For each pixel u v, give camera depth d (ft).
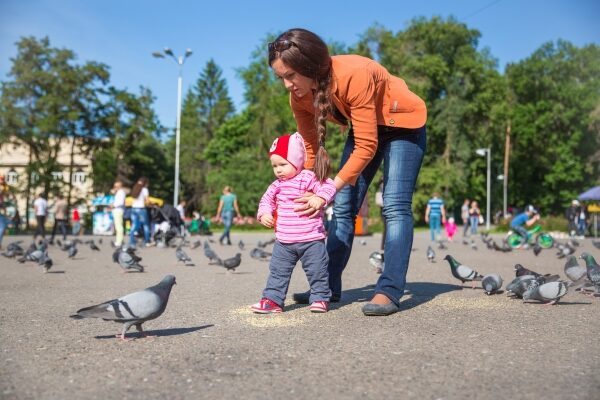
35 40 137.49
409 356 10.87
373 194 155.02
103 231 113.19
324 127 15.28
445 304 17.51
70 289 23.30
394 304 15.70
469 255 48.47
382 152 17.19
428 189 178.60
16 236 101.24
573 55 207.82
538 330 13.39
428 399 8.39
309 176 16.06
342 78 15.01
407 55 182.60
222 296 20.20
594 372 9.72
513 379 9.33
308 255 15.98
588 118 192.03
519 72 211.00
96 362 10.54
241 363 10.42
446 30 185.06
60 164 140.97
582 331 13.29
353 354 11.05
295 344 11.94
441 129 177.99
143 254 50.60
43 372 9.89
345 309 16.55
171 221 72.13
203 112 312.71
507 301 18.29
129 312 11.99
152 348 11.65
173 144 266.36
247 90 201.87
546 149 204.44
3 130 136.77
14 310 17.04
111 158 148.77
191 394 8.66
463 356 10.87
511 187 216.54
